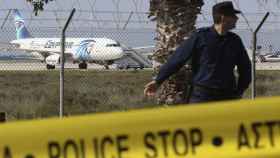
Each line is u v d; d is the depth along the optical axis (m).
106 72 127.44
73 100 63.41
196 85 23.14
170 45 33.72
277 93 74.50
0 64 107.56
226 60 22.92
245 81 23.58
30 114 54.84
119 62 141.75
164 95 32.62
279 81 89.06
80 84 95.81
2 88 85.38
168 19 33.75
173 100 32.50
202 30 23.12
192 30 33.91
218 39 22.91
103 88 82.62
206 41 22.88
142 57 135.25
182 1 33.69
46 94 69.94
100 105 61.84
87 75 114.12
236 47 23.06
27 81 99.75
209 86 22.89
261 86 79.69
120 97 66.94
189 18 33.84
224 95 23.03
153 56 34.22
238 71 23.62
